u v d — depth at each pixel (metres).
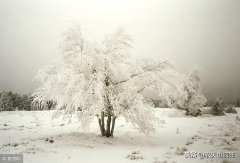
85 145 13.69
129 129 21.20
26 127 20.50
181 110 34.47
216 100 35.25
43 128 20.38
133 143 15.68
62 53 15.71
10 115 29.16
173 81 16.58
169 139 17.30
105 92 14.83
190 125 24.08
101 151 12.44
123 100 14.96
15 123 22.92
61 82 14.52
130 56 16.17
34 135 16.58
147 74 16.02
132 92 15.09
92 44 15.95
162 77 16.42
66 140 14.72
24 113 31.77
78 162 10.12
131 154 11.63
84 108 14.45
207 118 30.30
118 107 14.50
